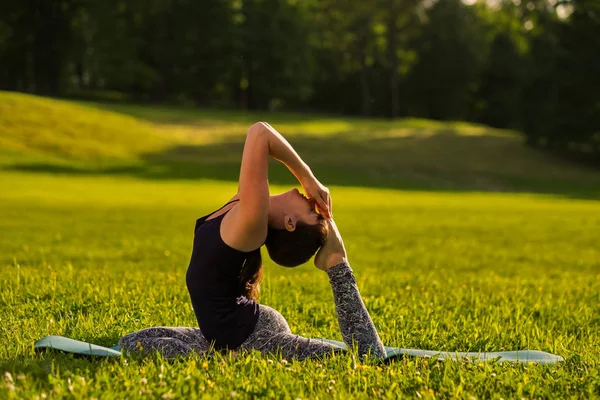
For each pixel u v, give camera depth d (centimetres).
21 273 1347
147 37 12681
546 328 980
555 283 1641
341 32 13888
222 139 8775
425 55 13825
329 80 14400
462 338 841
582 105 8850
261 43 13112
